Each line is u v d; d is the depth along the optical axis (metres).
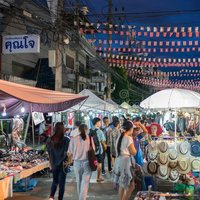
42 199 8.85
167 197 7.82
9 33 17.83
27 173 8.84
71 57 29.98
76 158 7.90
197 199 7.89
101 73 39.25
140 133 11.52
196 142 9.35
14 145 11.70
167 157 9.35
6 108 10.65
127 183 7.65
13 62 19.36
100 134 11.12
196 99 9.67
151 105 9.97
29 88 9.30
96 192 9.70
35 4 18.12
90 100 15.56
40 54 22.91
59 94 10.38
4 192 7.35
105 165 14.76
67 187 10.34
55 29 15.43
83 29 20.20
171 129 14.72
